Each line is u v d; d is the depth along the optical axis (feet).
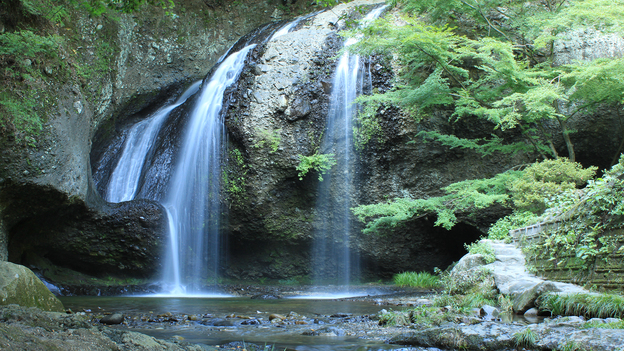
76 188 44.98
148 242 53.06
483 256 33.68
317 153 53.52
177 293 51.42
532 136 50.08
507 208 50.83
